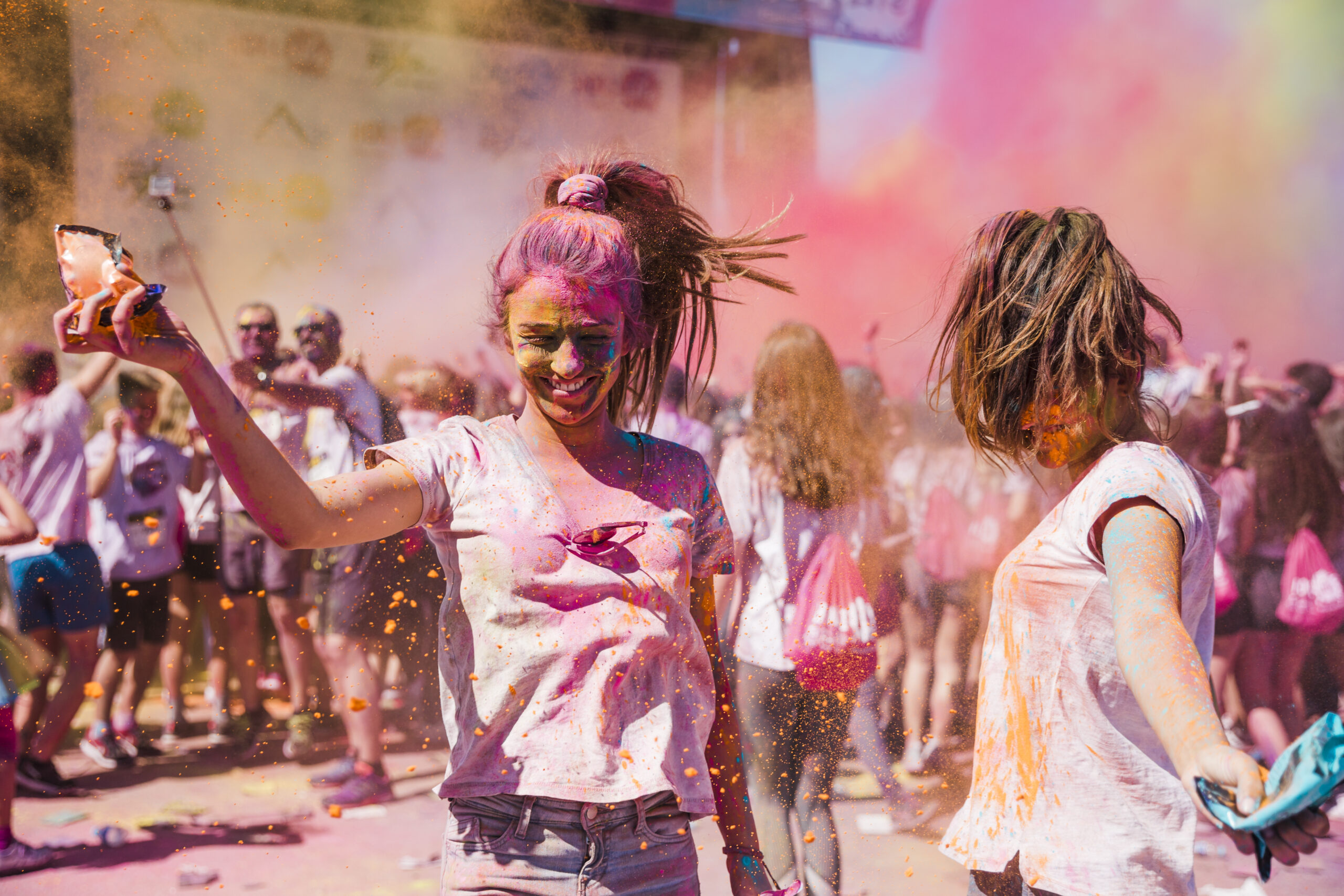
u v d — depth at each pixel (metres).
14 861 3.48
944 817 3.73
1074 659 1.40
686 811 1.55
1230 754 0.97
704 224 2.00
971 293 1.60
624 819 1.49
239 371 4.55
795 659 2.78
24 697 4.26
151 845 3.68
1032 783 1.44
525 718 1.48
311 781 4.44
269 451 1.33
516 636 1.50
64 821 3.91
